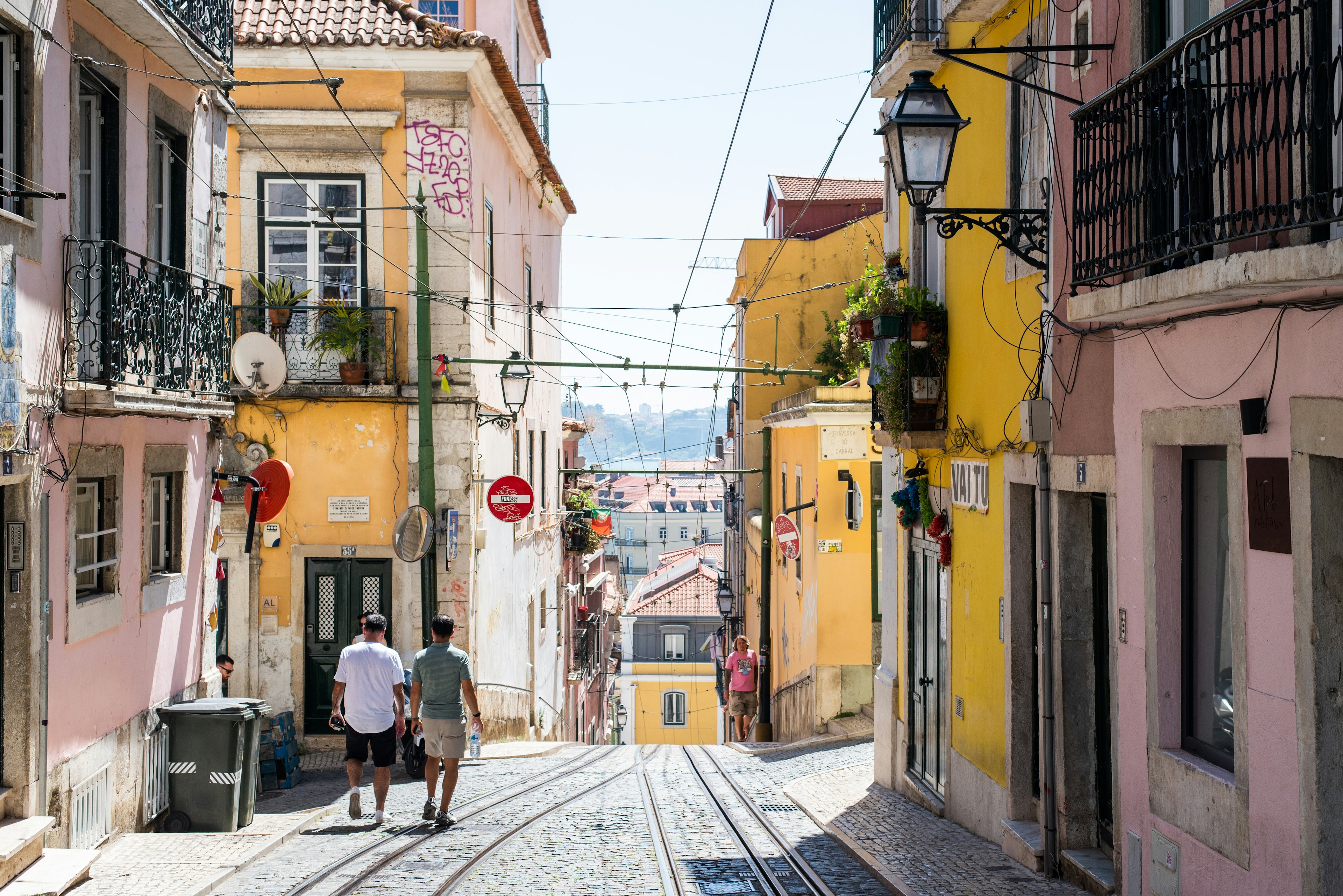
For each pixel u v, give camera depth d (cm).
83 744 800
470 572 1480
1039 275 775
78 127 816
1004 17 862
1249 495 508
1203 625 589
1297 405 470
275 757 1204
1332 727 461
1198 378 558
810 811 1062
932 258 1099
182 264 1026
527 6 2089
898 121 684
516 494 1503
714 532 9381
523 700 1964
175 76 991
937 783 1061
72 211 803
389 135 1498
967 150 965
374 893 674
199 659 1042
